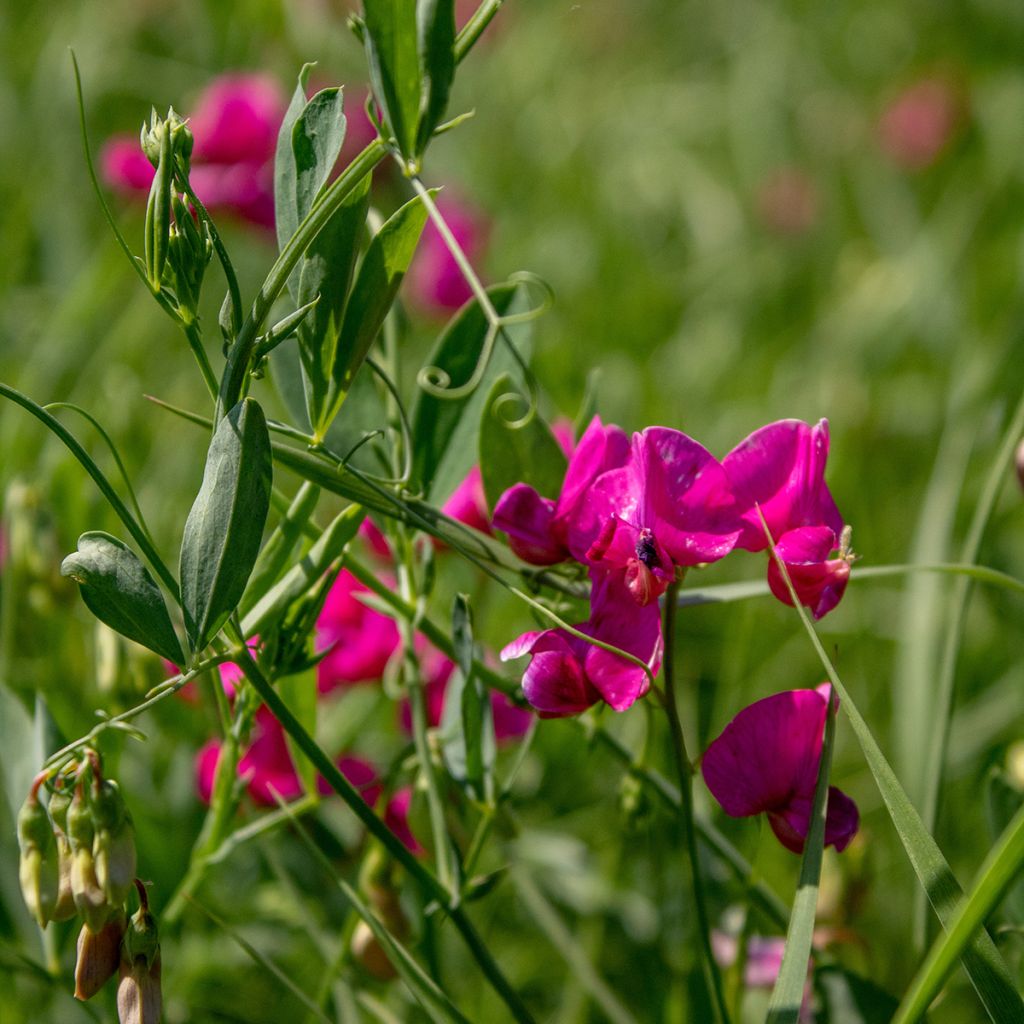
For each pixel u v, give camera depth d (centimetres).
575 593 68
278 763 75
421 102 66
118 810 65
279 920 77
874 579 102
